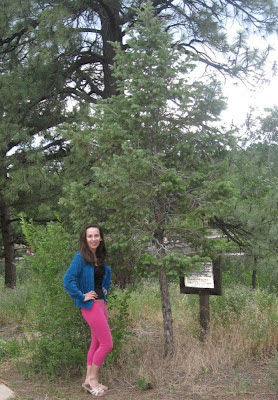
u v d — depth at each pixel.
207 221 5.88
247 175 8.41
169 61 5.66
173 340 5.86
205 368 5.27
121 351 5.78
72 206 5.69
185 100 5.47
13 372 5.57
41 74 13.00
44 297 5.58
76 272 4.81
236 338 5.95
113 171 5.10
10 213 18.80
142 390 4.88
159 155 5.36
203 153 5.87
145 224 5.45
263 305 7.02
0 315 8.30
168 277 5.30
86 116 11.65
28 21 12.92
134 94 5.56
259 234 8.28
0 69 14.07
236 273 11.63
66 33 11.80
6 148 12.18
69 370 5.42
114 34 13.96
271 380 4.91
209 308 6.46
